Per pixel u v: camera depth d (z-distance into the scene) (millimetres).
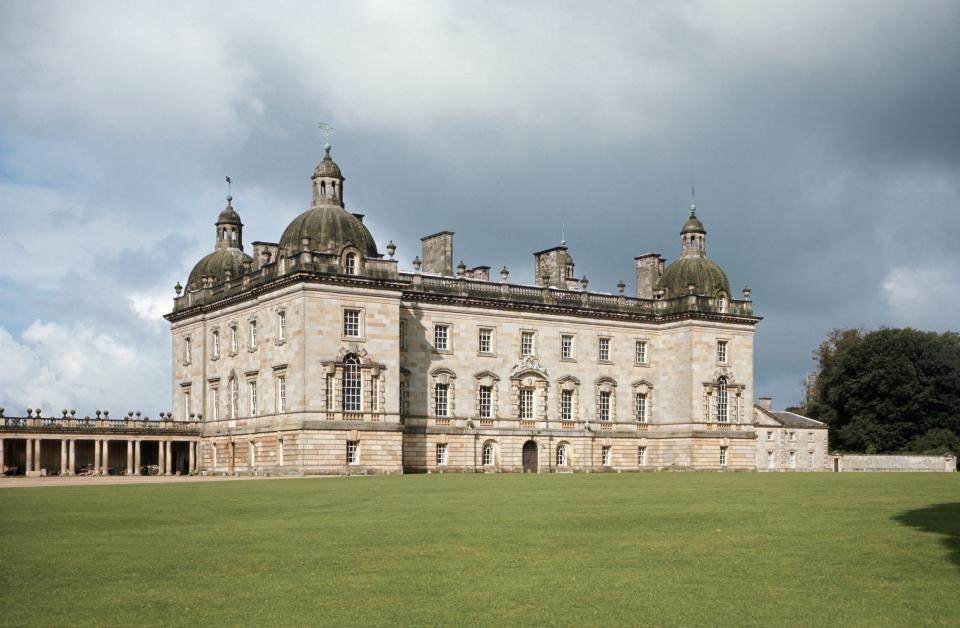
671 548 30969
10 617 22453
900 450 136000
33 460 98125
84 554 30719
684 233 118312
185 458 108250
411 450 98938
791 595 24125
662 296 116125
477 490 56438
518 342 106875
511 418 105500
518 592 24625
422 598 24047
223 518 41531
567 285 116125
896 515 38156
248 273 99125
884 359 135000
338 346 90188
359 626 21516
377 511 43438
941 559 28188
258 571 27578
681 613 22484
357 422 90312
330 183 96500
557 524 37250
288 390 90125
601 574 26797
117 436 99812
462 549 31125
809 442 136125
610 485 61000
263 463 93500
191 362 109062
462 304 103438
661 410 115000
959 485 56125
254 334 97875
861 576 26203
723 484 60844
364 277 91500
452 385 102312
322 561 29078
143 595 24594
